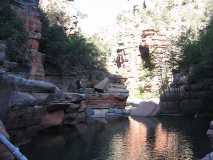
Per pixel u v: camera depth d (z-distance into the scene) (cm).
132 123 4775
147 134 3497
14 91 2389
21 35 3641
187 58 6450
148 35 9119
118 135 3412
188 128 3997
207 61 5444
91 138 3170
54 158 2219
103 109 5872
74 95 4088
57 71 5106
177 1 9962
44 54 4559
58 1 6919
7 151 1335
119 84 7081
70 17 6925
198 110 5675
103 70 7612
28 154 2300
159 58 8775
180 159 2269
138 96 8744
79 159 2233
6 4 3641
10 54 3356
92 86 6369
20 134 2644
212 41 5741
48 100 3164
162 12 9744
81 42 6619
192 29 7812
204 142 2916
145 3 11100
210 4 8456
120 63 9994
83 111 4459
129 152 2506
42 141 2856
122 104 6294
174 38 8112
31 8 4131
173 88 6494
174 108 6338
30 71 3738
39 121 3033
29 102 2606
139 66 9300
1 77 1853
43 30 4891
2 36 3431
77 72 5884
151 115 6116
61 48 5050
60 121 3497
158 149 2623
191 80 5900
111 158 2291
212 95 5406
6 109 1922
